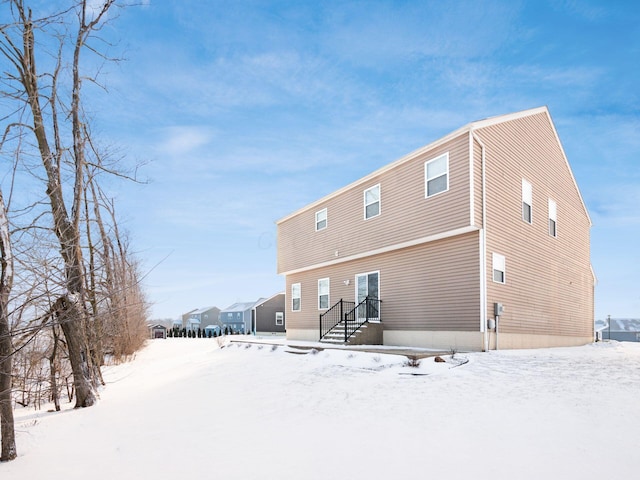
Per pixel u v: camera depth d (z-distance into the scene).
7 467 4.12
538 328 12.73
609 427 4.18
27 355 7.32
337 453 3.92
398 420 4.88
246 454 4.05
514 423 4.46
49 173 7.17
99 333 10.20
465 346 10.84
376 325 13.40
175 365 12.02
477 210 10.66
